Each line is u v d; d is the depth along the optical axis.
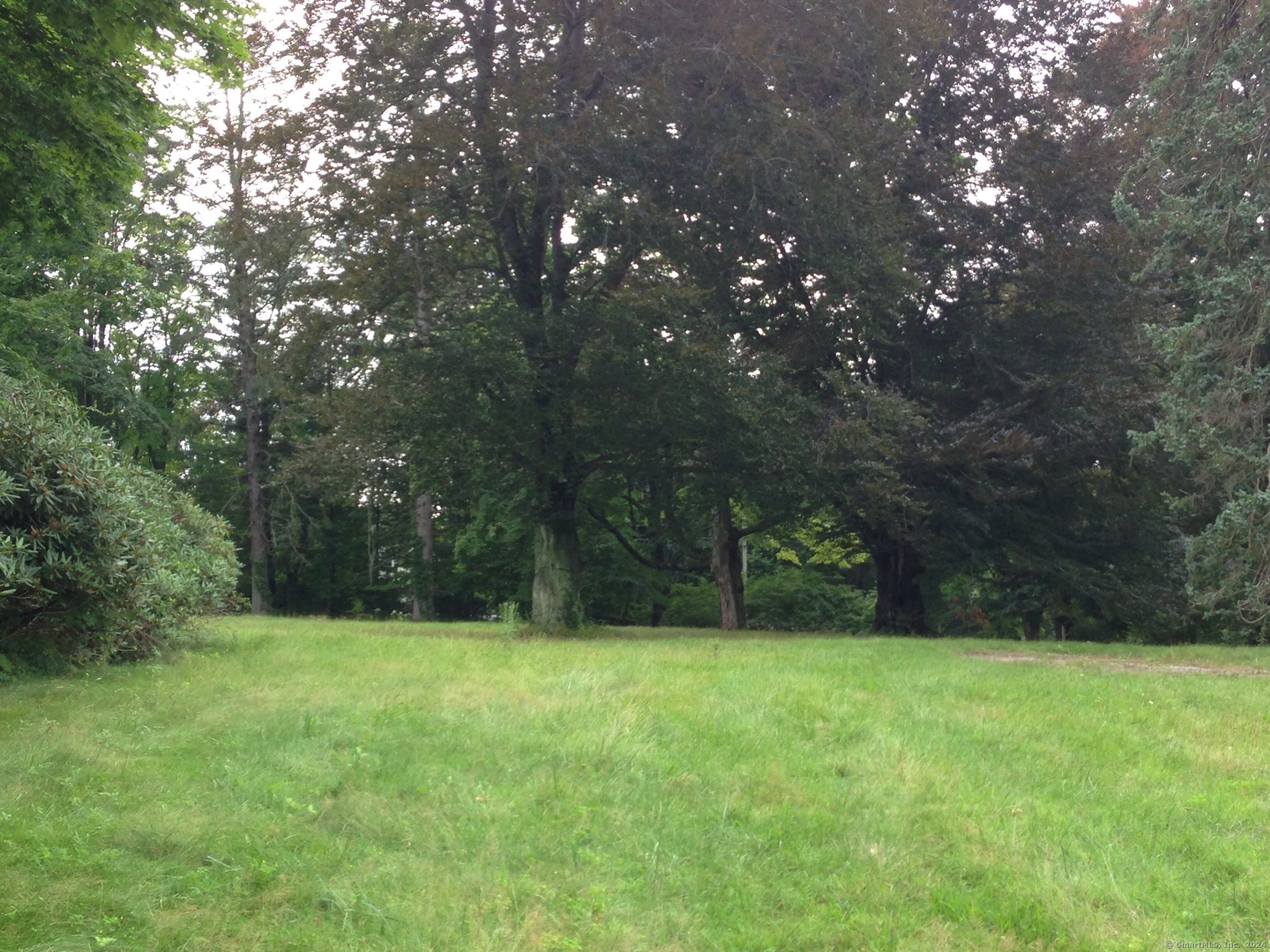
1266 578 14.98
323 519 39.72
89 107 12.50
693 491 24.41
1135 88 22.42
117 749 7.25
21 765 6.60
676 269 19.03
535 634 20.05
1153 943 4.68
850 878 5.38
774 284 21.89
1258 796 7.21
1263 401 14.92
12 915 4.49
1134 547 25.11
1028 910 4.98
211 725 8.02
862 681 11.61
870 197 19.36
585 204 17.89
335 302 18.14
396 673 11.22
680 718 8.82
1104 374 22.08
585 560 36.03
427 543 38.09
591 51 18.28
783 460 18.97
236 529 39.09
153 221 31.45
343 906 4.72
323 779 6.61
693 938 4.64
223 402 37.88
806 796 6.71
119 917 4.55
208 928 4.50
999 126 23.50
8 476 9.73
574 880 5.17
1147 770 7.80
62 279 25.42
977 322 23.30
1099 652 18.11
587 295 19.23
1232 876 5.61
